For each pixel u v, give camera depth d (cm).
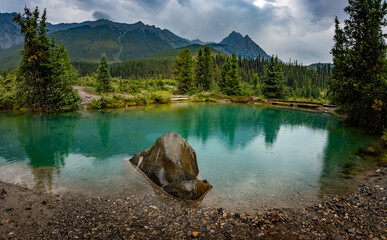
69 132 1506
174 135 834
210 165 981
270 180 817
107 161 972
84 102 2695
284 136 1575
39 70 2322
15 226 454
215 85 5397
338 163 1018
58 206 564
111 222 502
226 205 619
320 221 529
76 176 794
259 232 485
